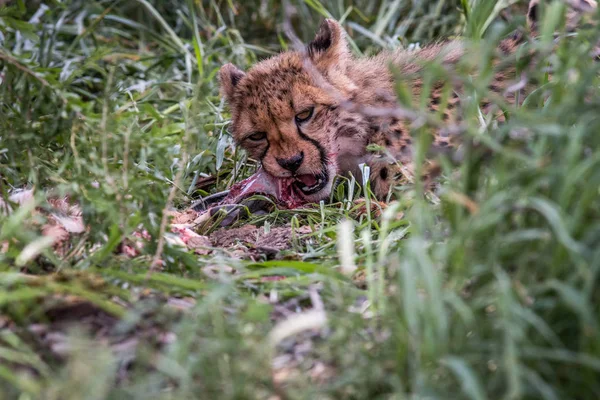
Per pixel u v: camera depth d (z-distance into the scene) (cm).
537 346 511
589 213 532
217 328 542
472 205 552
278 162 1080
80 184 709
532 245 538
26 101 768
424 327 510
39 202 731
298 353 568
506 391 489
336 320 565
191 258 698
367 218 881
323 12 1424
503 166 553
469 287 573
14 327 603
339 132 1105
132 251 751
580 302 483
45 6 1398
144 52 1504
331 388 514
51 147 938
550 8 633
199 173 1138
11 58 769
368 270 643
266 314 591
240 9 1664
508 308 488
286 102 1066
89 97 1332
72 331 514
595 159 516
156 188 713
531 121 568
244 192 1040
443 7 1595
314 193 1098
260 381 522
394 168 1073
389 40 1446
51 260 682
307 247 821
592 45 616
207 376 508
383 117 1101
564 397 491
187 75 1429
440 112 589
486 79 587
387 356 532
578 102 573
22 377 508
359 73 1148
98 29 1545
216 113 1220
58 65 1364
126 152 698
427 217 599
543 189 554
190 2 1426
